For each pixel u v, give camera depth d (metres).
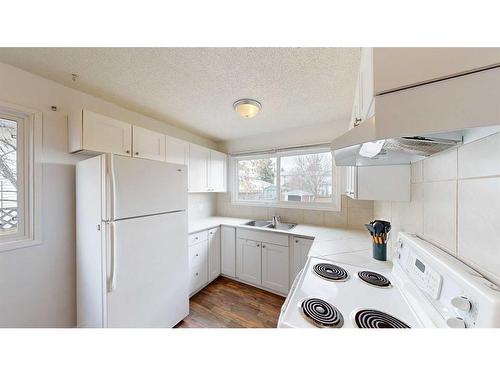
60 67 1.34
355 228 2.32
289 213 2.74
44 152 1.46
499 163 0.49
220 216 3.27
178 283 1.68
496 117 0.33
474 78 0.34
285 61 1.27
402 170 1.07
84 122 1.45
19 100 1.35
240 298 2.16
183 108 2.02
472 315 0.48
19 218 1.39
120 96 1.75
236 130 2.75
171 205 1.62
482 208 0.54
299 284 0.97
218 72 1.39
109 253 1.22
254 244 2.39
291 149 2.70
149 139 1.94
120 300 1.27
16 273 1.34
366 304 0.82
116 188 1.25
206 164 2.75
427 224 0.86
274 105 1.95
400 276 0.93
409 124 0.39
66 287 1.55
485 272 0.53
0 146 1.34
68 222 1.56
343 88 1.61
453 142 0.63
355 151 0.81
